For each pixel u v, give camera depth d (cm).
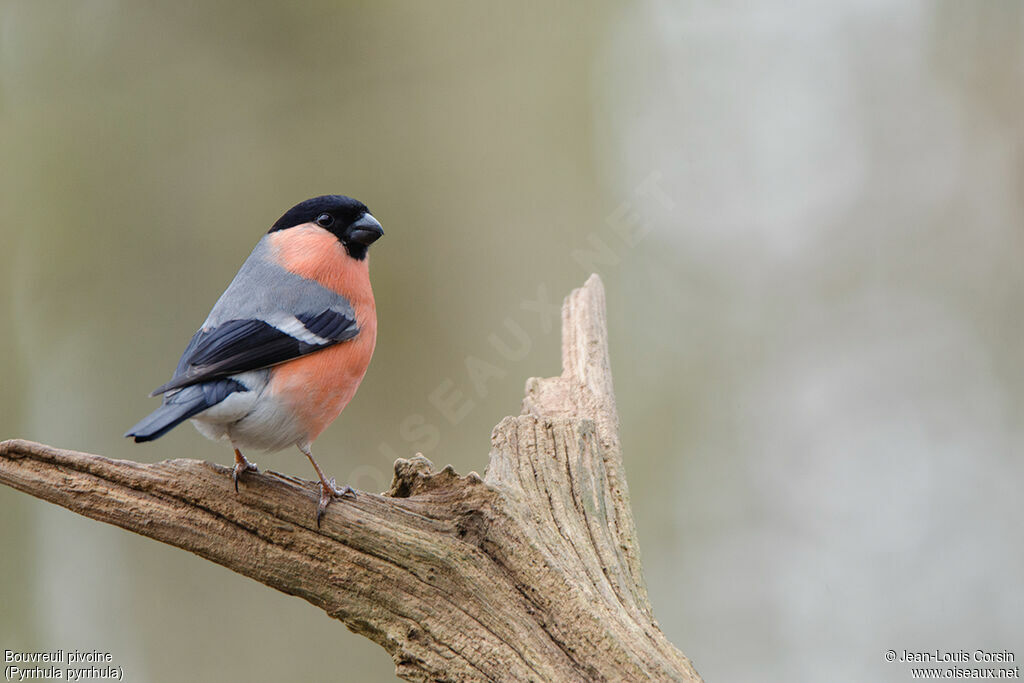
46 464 579
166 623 1209
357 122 1377
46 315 1311
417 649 558
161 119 1350
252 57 1373
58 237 1320
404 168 1373
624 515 644
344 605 573
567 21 1415
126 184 1334
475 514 579
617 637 536
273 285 651
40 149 1325
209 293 1327
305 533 575
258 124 1367
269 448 630
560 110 1400
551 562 564
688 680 517
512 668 541
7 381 1285
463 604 562
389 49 1386
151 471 582
